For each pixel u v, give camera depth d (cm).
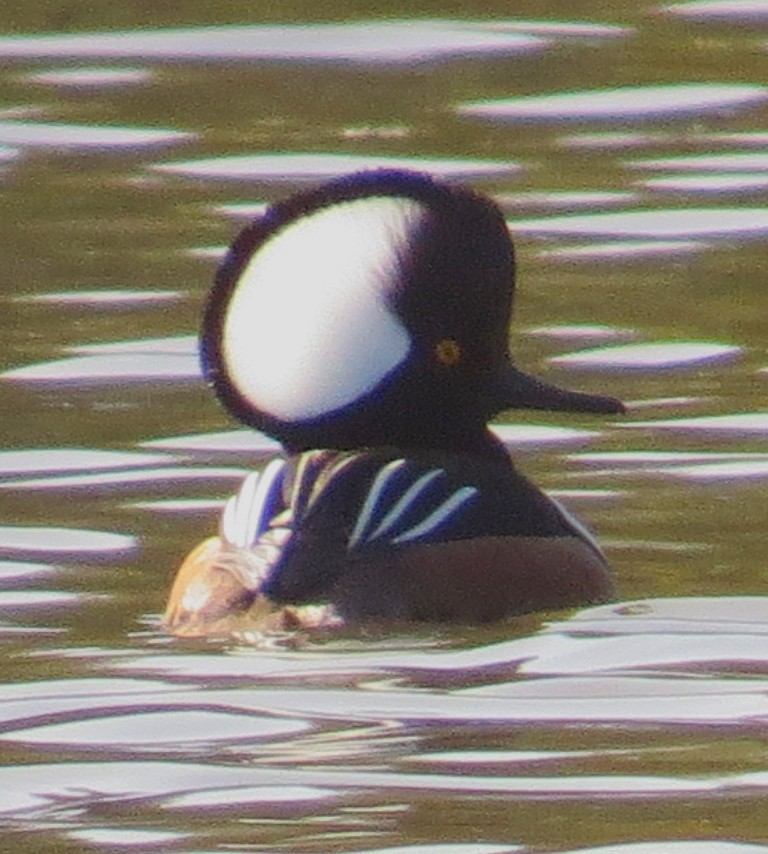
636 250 2033
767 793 1045
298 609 1212
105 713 1146
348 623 1212
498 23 2684
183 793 1056
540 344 1812
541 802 1039
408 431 1310
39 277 1989
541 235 2070
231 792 1054
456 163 2264
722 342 1808
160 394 1706
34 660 1220
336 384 1294
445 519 1248
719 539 1404
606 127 2373
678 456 1562
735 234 2066
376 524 1236
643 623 1255
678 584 1323
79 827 1023
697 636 1238
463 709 1143
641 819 1019
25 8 2750
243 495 1259
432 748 1098
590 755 1089
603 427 1627
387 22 2680
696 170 2234
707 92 2462
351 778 1067
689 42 2619
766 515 1446
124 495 1505
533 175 2231
